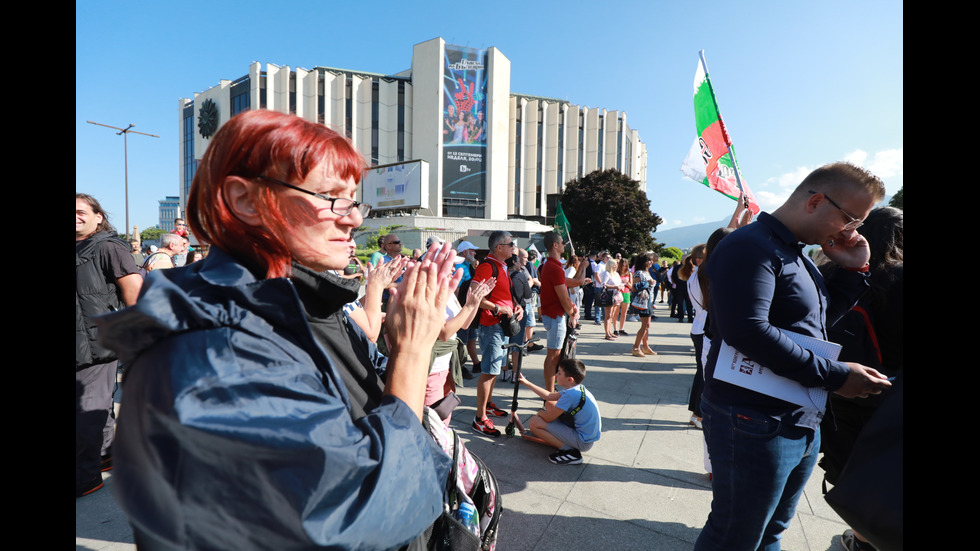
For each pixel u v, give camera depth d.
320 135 0.79
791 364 1.47
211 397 0.57
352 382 0.85
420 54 41.34
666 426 4.03
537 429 3.43
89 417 2.69
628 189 36.56
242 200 0.74
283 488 0.57
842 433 2.06
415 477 0.70
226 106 42.38
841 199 1.52
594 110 48.25
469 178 41.12
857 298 1.99
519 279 5.22
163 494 0.58
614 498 2.82
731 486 1.62
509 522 2.55
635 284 6.96
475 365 5.51
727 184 3.19
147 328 0.59
